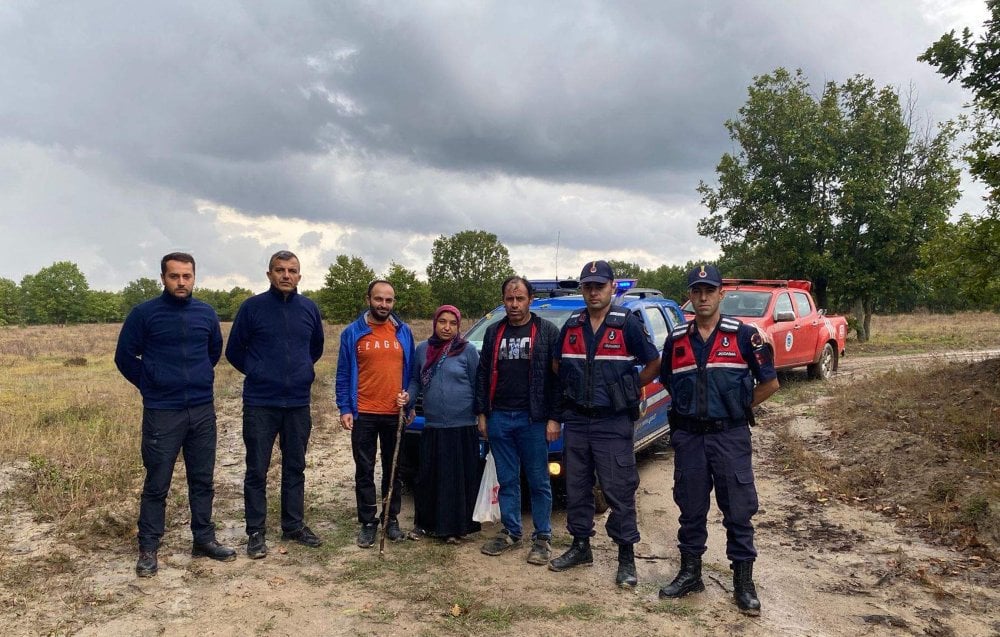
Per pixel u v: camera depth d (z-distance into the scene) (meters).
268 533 4.97
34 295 82.88
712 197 23.00
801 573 4.29
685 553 3.96
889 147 20.19
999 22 7.60
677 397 3.96
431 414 4.74
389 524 4.87
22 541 4.67
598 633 3.46
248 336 4.58
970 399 7.51
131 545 4.65
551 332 4.49
